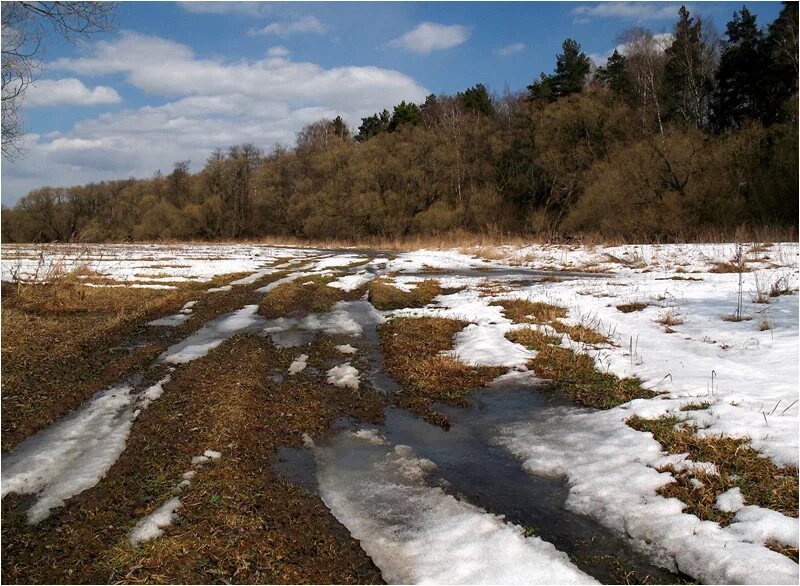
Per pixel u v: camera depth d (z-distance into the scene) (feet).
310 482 15.43
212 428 17.97
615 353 26.50
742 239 72.95
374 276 59.72
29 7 35.40
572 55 158.71
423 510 14.03
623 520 13.32
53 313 36.42
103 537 12.40
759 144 88.48
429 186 144.05
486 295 43.75
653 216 89.51
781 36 100.27
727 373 22.25
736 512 13.03
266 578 11.13
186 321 35.88
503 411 20.90
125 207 207.10
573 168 123.44
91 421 19.20
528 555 12.06
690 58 116.78
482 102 178.70
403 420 20.25
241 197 191.11
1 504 13.96
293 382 23.97
